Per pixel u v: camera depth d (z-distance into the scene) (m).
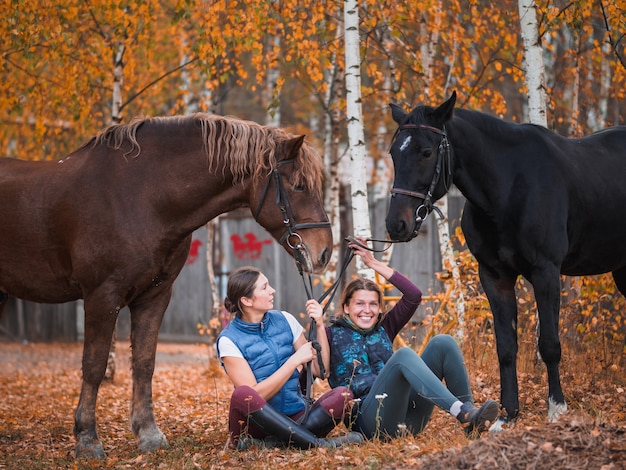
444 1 13.20
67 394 11.52
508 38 11.86
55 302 7.39
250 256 19.52
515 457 4.92
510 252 6.56
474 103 11.89
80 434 6.82
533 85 9.29
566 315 9.55
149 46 12.70
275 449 6.03
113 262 6.69
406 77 13.86
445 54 13.39
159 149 6.85
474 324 9.70
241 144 6.68
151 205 6.74
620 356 9.08
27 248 7.07
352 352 6.34
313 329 6.32
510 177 6.52
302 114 25.28
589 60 14.55
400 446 5.77
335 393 6.07
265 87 21.75
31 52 11.20
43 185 7.01
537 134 6.74
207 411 9.13
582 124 13.73
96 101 13.59
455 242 14.02
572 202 6.64
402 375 5.94
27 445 7.45
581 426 5.23
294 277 18.88
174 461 6.27
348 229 17.38
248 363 6.30
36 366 16.19
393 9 11.38
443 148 6.36
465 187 6.55
